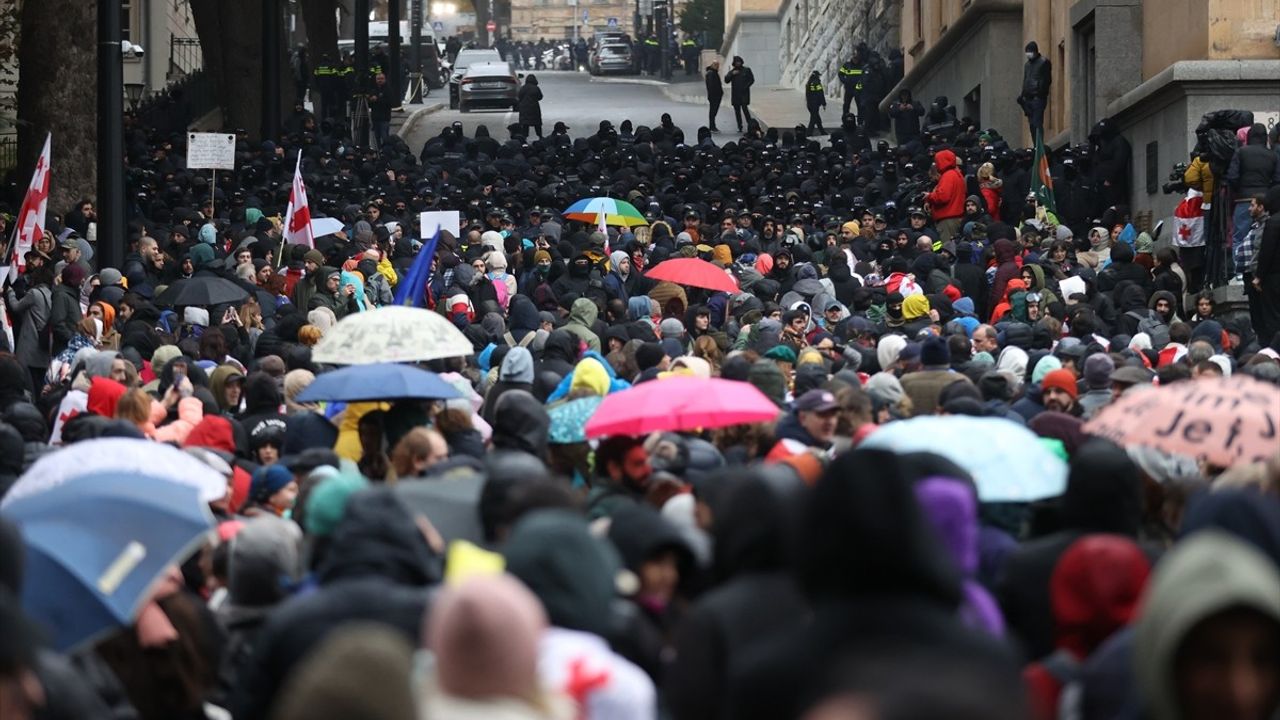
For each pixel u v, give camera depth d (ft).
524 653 35.86
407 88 599.57
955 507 50.26
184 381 113.60
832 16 571.28
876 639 33.09
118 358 122.72
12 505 58.95
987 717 25.58
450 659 35.70
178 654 58.80
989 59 380.99
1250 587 34.58
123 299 181.98
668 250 232.73
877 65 457.68
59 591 55.47
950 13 421.59
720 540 48.96
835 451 87.20
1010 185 293.64
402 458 76.23
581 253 210.38
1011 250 218.79
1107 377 109.81
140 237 248.11
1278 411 68.08
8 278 195.00
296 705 31.83
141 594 56.03
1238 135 215.92
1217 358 134.62
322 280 193.98
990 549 65.21
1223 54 255.29
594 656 45.19
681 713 45.57
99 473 60.49
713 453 85.30
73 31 277.64
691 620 46.16
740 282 220.84
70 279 179.42
